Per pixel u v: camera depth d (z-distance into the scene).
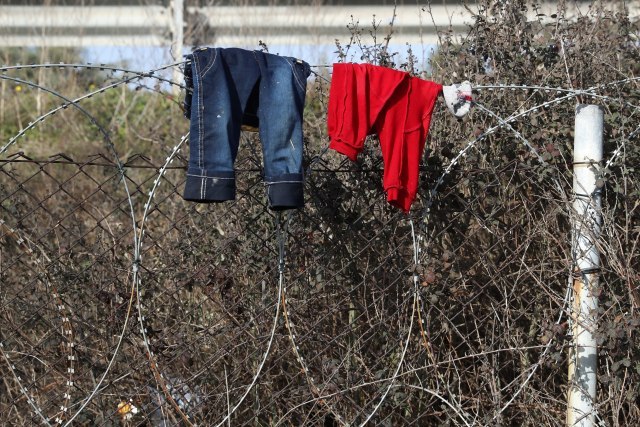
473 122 4.09
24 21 8.81
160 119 7.15
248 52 3.46
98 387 3.46
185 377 3.78
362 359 3.79
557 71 4.15
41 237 3.76
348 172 3.75
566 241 3.79
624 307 3.82
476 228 3.84
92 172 6.39
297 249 3.79
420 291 3.72
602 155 3.73
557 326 3.62
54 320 3.79
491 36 4.22
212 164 3.32
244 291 3.84
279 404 3.79
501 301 3.92
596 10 4.86
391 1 8.36
